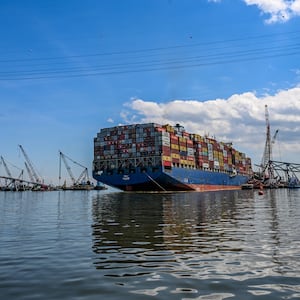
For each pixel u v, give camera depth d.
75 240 17.61
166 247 15.47
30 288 9.66
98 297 8.88
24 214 35.00
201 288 9.54
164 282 10.12
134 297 8.86
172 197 74.12
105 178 104.81
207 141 127.50
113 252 14.46
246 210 37.16
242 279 10.35
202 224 24.19
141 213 34.44
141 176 100.06
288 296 8.85
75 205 51.44
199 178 117.88
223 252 14.24
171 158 102.06
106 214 33.84
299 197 72.62
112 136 105.81
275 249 14.72
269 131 178.38
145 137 100.69
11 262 12.73
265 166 179.38
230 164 149.00
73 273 11.17
